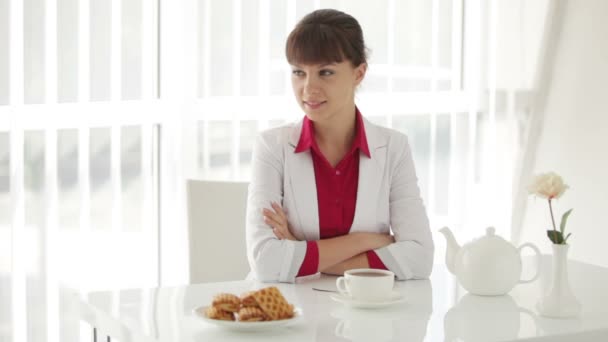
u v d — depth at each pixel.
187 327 1.73
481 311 1.90
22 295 3.33
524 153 4.28
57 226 3.38
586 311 1.91
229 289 2.10
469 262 2.05
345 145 2.37
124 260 3.53
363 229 2.34
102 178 3.46
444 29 4.12
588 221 4.01
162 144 3.59
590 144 4.02
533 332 1.72
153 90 3.54
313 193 2.33
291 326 1.75
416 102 4.08
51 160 3.34
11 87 3.24
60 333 3.41
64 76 3.35
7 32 3.23
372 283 1.89
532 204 4.27
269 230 2.26
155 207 3.61
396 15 4.00
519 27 4.23
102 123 3.44
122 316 1.82
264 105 3.73
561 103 4.16
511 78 4.25
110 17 3.42
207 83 3.63
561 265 1.86
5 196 3.27
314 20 2.24
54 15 3.31
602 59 3.99
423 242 2.32
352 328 1.74
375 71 3.97
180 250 3.64
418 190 2.40
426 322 1.80
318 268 2.19
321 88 2.22
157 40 3.54
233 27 3.66
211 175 3.68
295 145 2.35
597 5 4.02
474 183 4.22
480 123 4.24
